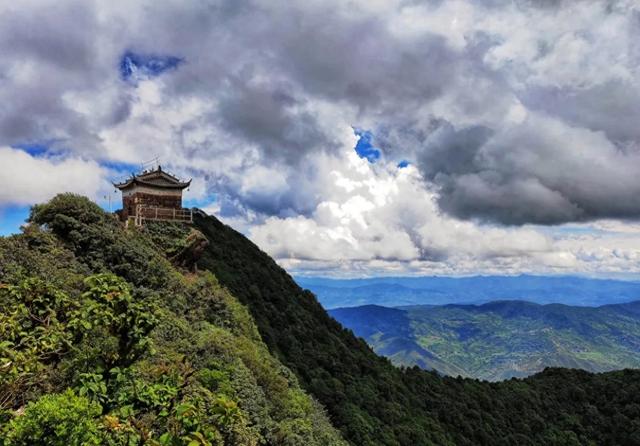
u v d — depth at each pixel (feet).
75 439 28.94
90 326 38.88
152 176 152.56
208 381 70.90
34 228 95.86
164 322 85.25
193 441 29.19
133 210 150.30
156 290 104.73
